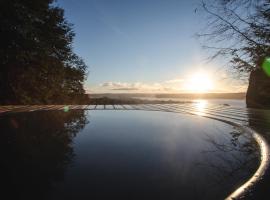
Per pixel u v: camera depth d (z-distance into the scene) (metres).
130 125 7.34
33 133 6.09
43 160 3.88
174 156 4.07
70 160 3.86
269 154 3.71
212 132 6.09
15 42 17.28
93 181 3.03
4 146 4.76
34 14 18.30
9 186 2.91
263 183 2.74
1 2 15.94
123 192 2.74
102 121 8.19
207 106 14.38
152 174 3.27
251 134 5.38
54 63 21.47
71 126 7.16
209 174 3.20
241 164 3.51
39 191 2.72
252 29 4.78
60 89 24.91
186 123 7.64
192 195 2.64
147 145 4.85
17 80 19.64
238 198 2.47
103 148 4.62
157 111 11.53
